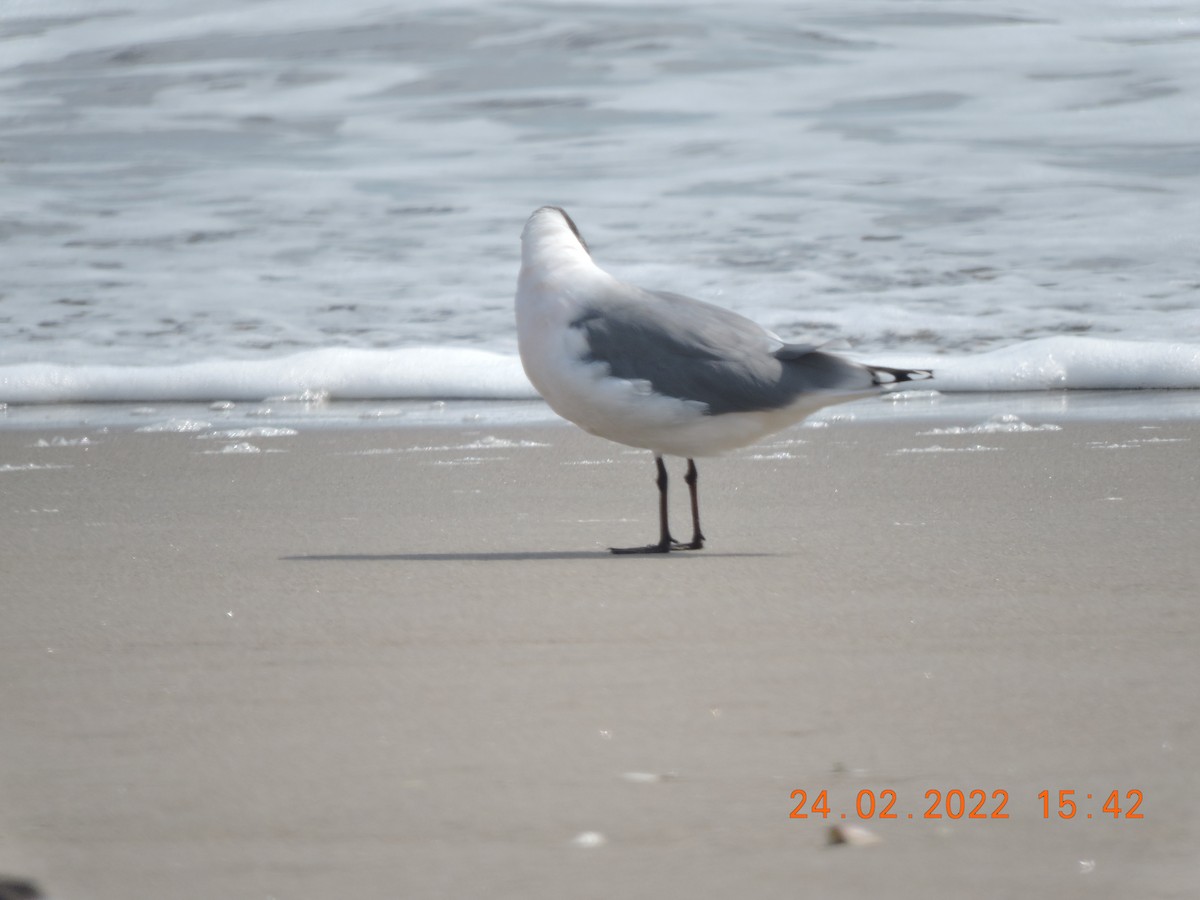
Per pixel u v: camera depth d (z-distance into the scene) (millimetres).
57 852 3893
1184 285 17750
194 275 19266
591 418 8922
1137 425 12969
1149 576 7379
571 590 7289
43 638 6336
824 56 28953
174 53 31172
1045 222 20156
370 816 4117
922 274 18219
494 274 19078
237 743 4801
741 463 11711
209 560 8227
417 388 15719
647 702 5238
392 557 8320
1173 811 4090
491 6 32094
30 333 17203
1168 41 29188
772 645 6094
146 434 13547
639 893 3605
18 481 11289
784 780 4383
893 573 7602
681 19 30969
